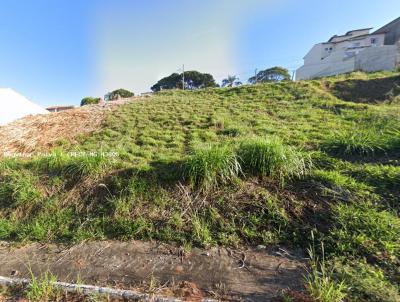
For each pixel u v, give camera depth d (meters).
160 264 2.44
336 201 2.91
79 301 2.05
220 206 3.03
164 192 3.31
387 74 9.87
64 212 3.27
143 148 5.00
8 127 7.17
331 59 20.86
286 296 1.94
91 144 5.49
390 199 2.87
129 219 3.04
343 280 1.95
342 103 7.08
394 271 2.09
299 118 6.20
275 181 3.30
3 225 3.15
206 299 1.98
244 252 2.54
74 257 2.62
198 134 5.62
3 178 3.88
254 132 5.41
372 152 3.86
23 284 2.25
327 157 3.83
